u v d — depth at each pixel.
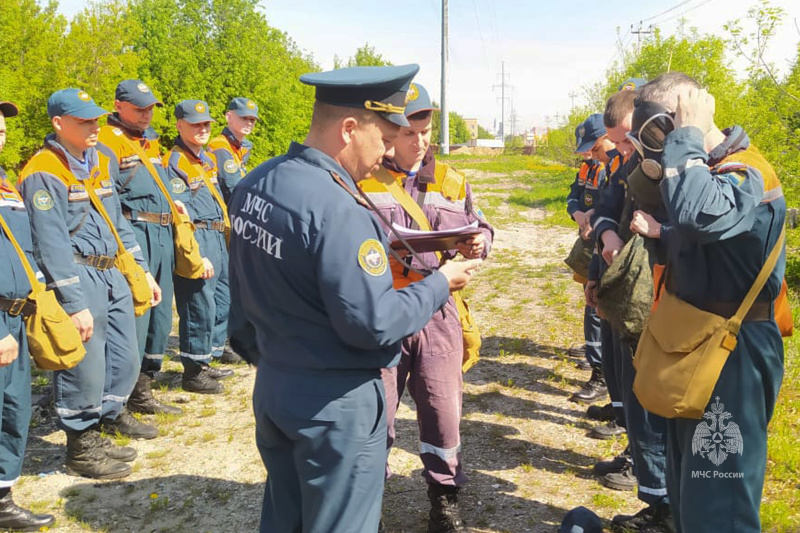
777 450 4.20
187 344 5.48
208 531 3.57
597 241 3.56
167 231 5.16
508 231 14.18
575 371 5.99
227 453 4.45
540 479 4.07
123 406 4.48
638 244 2.95
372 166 2.27
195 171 5.73
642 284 2.92
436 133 68.56
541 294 8.81
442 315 3.22
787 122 8.33
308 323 2.18
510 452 4.43
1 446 3.47
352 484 2.24
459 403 3.32
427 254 3.05
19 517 3.54
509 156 54.12
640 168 2.59
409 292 2.23
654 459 3.32
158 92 22.77
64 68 20.41
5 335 3.21
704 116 2.34
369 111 2.19
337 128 2.20
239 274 2.32
